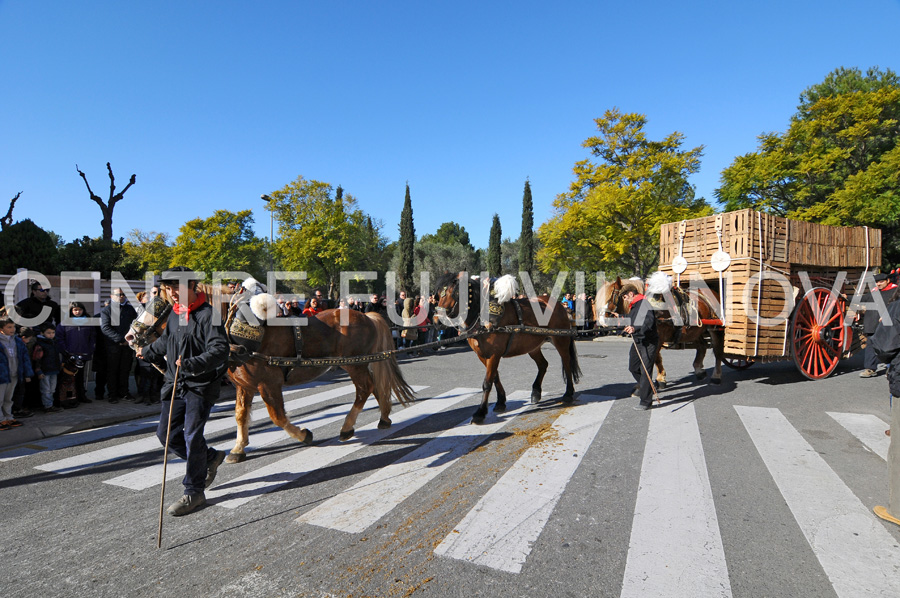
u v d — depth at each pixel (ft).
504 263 190.90
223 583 8.67
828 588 8.25
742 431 17.19
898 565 8.93
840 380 26.43
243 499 12.30
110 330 23.70
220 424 19.97
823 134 77.46
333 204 138.51
